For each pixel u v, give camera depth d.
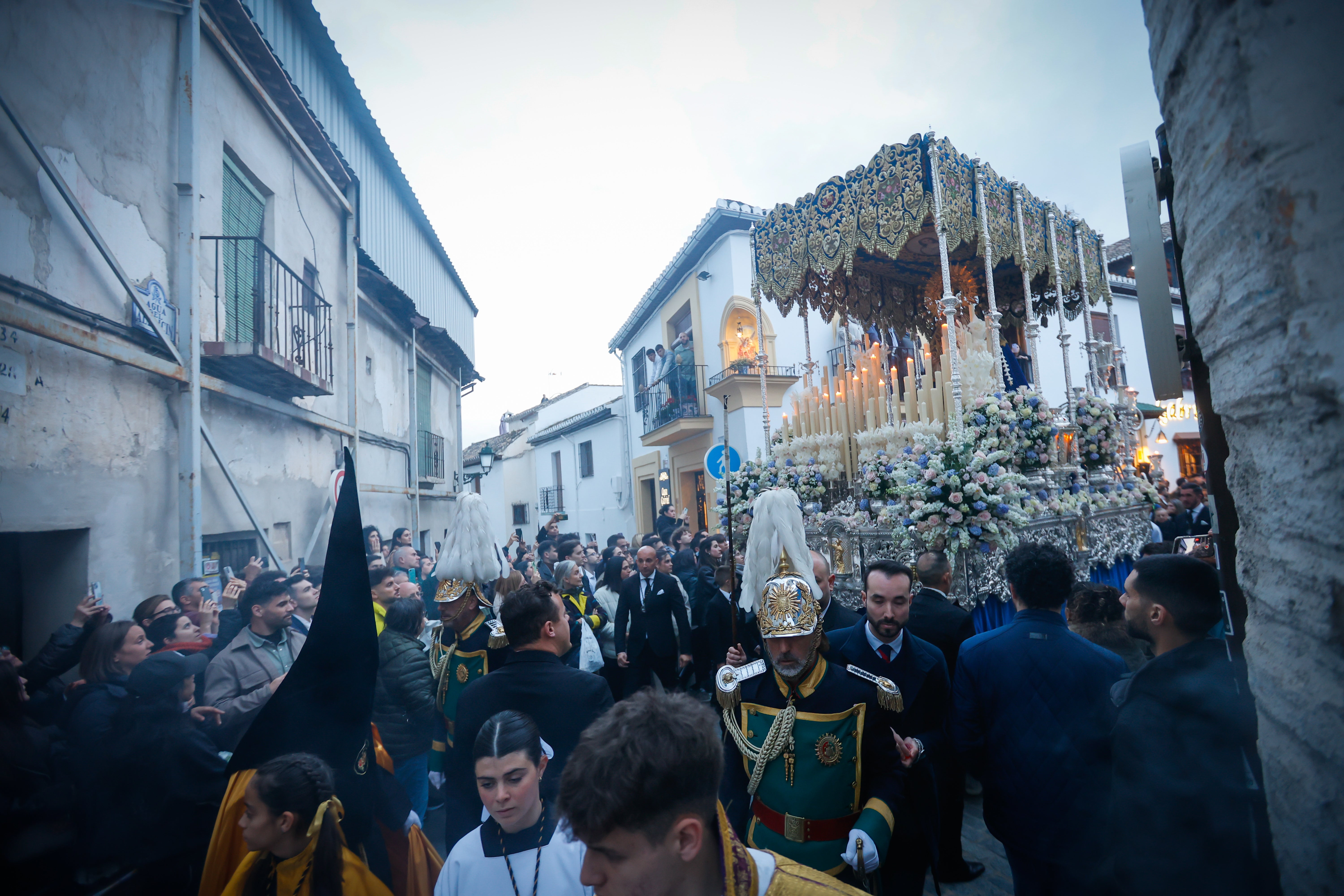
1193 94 0.84
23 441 3.66
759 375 12.06
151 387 4.79
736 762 2.25
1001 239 6.96
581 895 1.66
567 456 25.11
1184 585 1.76
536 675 2.56
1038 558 2.43
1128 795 1.52
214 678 3.39
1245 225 0.75
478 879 1.70
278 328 7.00
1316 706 0.69
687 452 15.23
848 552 6.45
